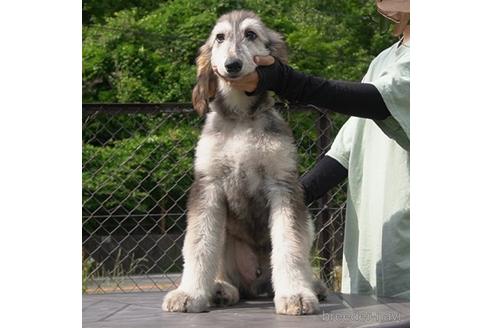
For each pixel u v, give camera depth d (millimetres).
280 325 1868
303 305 2018
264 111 2252
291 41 6812
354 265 2496
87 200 3650
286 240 2141
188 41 6699
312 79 2094
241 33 2219
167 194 3646
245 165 2213
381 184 2387
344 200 3330
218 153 2230
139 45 6785
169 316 2014
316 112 2900
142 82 6637
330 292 2432
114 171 3697
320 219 3006
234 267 2350
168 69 6684
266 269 2357
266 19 6957
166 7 7078
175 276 3480
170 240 3654
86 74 6680
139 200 3705
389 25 2887
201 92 2309
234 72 2061
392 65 2268
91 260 3445
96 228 3678
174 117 3656
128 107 2812
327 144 2910
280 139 2221
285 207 2186
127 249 3689
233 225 2309
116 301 2271
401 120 2105
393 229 2338
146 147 3703
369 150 2443
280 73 2078
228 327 1849
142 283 3332
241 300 2314
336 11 7203
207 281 2152
